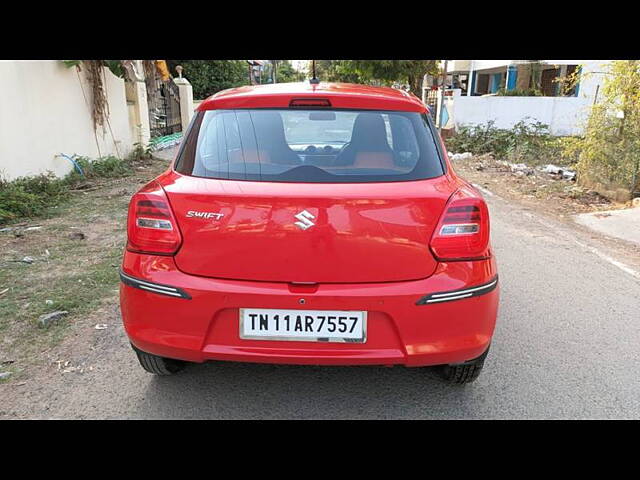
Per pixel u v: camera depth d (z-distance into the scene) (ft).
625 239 21.81
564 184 33.19
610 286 15.96
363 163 8.77
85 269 15.92
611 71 29.66
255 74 125.70
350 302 7.91
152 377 10.37
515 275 16.84
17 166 25.67
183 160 9.14
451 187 8.61
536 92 65.62
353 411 9.48
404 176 8.63
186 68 80.79
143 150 41.27
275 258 7.96
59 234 19.58
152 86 48.62
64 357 10.97
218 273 8.08
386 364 8.18
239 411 9.40
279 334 8.06
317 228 7.86
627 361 11.37
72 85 30.96
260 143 9.00
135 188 28.89
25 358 10.88
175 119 57.31
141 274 8.28
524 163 43.24
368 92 9.76
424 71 70.85
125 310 8.58
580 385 10.39
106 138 35.81
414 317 8.02
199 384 10.21
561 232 22.45
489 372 10.86
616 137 28.96
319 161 8.77
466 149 50.90
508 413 9.46
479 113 57.06
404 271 8.04
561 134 57.31
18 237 18.99
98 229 20.42
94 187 28.81
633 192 27.99
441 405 9.68
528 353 11.68
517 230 22.70
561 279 16.52
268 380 10.41
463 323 8.27
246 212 7.93
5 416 9.02
